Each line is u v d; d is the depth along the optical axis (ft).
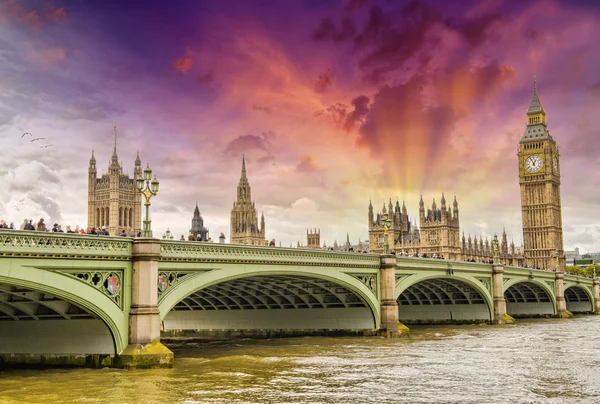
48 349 159.12
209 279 166.91
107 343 152.15
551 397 128.88
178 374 148.36
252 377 149.18
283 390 133.69
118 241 145.69
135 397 123.03
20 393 125.49
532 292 435.53
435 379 148.87
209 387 135.13
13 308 158.61
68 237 135.44
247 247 176.65
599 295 520.83
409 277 261.44
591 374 156.87
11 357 162.81
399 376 152.87
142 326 148.05
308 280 218.79
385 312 241.96
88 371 147.33
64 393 125.70
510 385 142.00
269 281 219.20
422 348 210.38
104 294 144.25
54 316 155.22
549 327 319.47
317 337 247.50
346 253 222.69
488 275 338.54
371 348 209.97
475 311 342.23
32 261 129.39
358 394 130.72
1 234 124.26
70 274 137.69
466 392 133.59
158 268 153.69
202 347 216.54
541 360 181.98
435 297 351.05
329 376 151.94
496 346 220.23
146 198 153.07
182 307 271.90
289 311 257.34
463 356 190.39
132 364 146.72
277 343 226.99
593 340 243.81
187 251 160.86
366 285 237.25
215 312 269.23
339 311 248.32
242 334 263.70
